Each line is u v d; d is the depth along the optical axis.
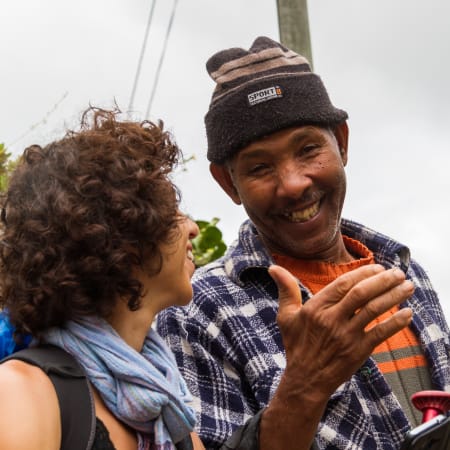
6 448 1.62
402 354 2.68
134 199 1.90
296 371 2.17
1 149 4.25
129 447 1.88
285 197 2.63
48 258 1.85
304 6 5.27
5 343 1.94
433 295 2.91
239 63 2.70
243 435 2.27
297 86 2.66
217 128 2.70
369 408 2.54
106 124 1.99
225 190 2.86
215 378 2.51
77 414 1.75
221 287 2.66
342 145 2.84
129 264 1.90
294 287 2.18
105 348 1.87
